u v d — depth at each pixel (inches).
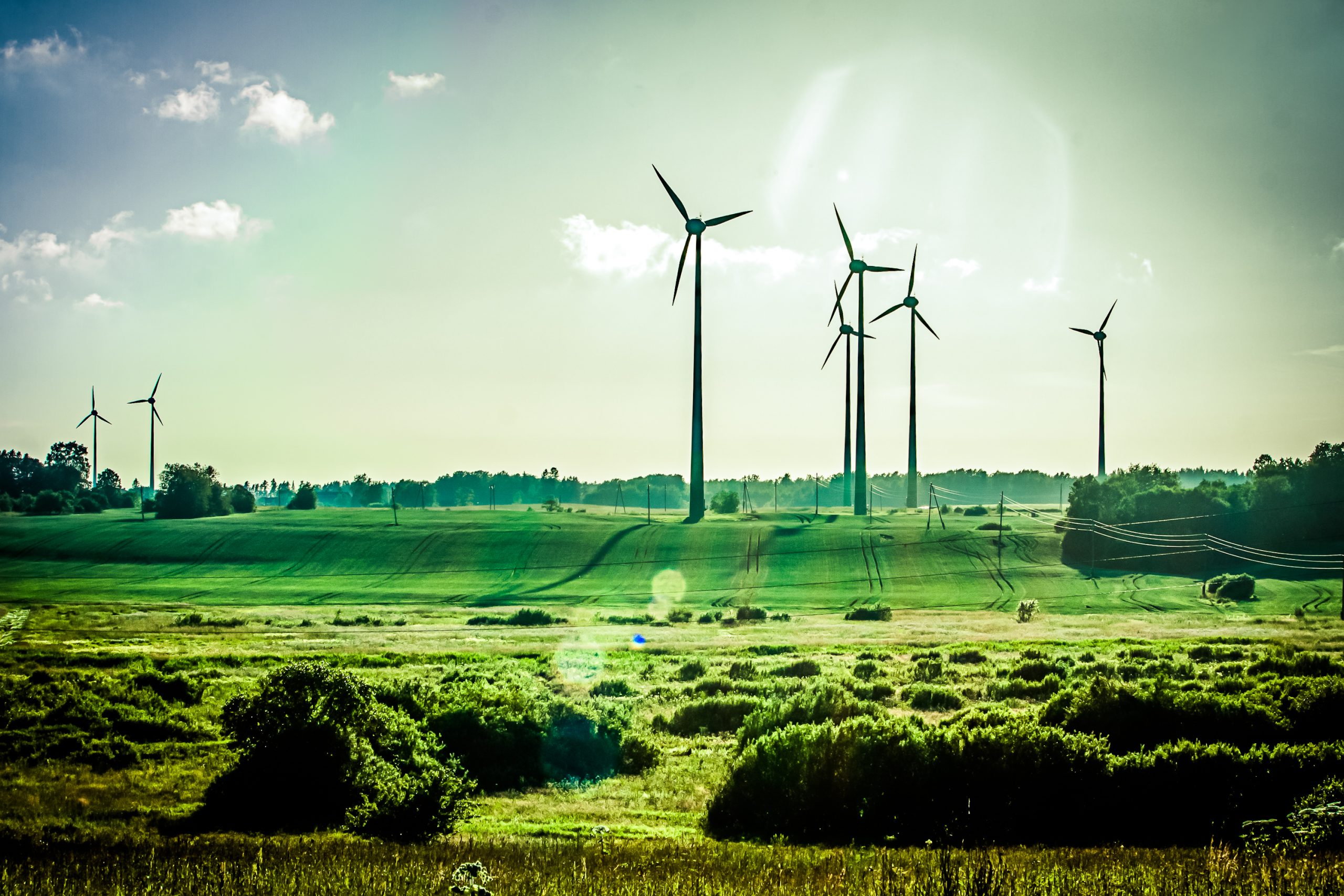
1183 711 1051.3
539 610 3882.9
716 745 1423.5
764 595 4950.8
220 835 845.8
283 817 935.0
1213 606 4306.1
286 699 1007.0
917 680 2038.6
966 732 925.8
